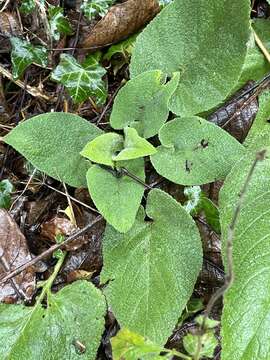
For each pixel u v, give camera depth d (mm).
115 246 262
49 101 307
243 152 262
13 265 277
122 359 220
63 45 308
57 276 283
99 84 294
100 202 247
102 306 261
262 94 286
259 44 290
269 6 309
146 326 251
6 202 289
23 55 295
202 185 282
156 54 272
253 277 230
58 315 262
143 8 299
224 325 228
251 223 239
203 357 260
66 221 286
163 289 254
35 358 255
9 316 264
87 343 258
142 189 259
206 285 277
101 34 300
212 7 257
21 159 299
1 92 305
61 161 264
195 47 266
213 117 288
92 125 267
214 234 279
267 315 224
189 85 271
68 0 315
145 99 263
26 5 303
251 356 220
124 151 250
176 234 256
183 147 265
